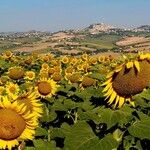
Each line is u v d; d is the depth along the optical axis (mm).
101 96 6371
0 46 193750
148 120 5961
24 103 6242
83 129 6090
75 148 5898
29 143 7055
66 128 9391
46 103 11539
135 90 5984
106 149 5766
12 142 6078
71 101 10938
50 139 9094
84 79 13352
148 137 5734
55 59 29125
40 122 10398
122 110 6020
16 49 168500
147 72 5910
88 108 6965
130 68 5898
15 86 13328
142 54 5910
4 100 6129
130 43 188000
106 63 25594
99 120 5801
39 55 28844
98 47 178375
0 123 6020
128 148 6113
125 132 6043
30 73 18031
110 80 6102
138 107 7539
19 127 6074
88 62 26359
